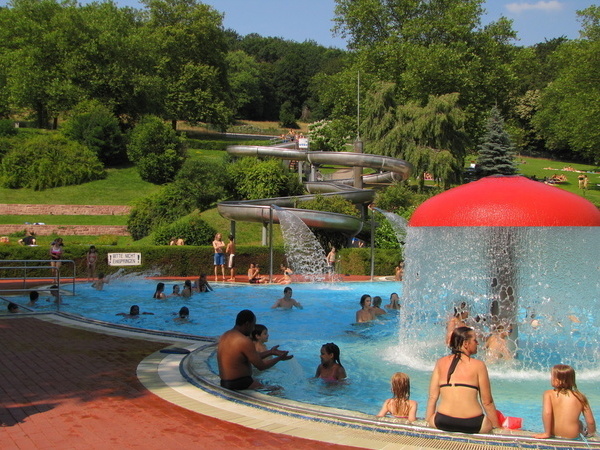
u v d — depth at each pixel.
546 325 9.79
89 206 40.84
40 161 45.22
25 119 64.75
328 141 57.75
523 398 7.43
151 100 58.69
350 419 5.69
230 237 23.53
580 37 49.88
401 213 32.34
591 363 9.21
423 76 47.69
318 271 26.27
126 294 18.95
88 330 11.73
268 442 5.23
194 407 6.36
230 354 6.98
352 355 10.04
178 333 11.20
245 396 6.57
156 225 35.72
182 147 50.03
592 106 45.09
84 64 54.62
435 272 10.47
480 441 5.15
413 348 10.50
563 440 5.14
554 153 77.62
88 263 23.39
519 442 5.10
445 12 53.00
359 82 51.12
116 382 7.50
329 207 29.64
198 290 19.42
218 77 74.38
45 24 56.47
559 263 9.20
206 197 37.03
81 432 5.53
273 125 117.38
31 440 5.31
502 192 8.88
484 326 9.45
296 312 15.40
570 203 8.65
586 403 5.43
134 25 69.62
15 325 12.37
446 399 5.44
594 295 9.30
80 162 47.09
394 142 44.56
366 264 25.86
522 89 80.31
